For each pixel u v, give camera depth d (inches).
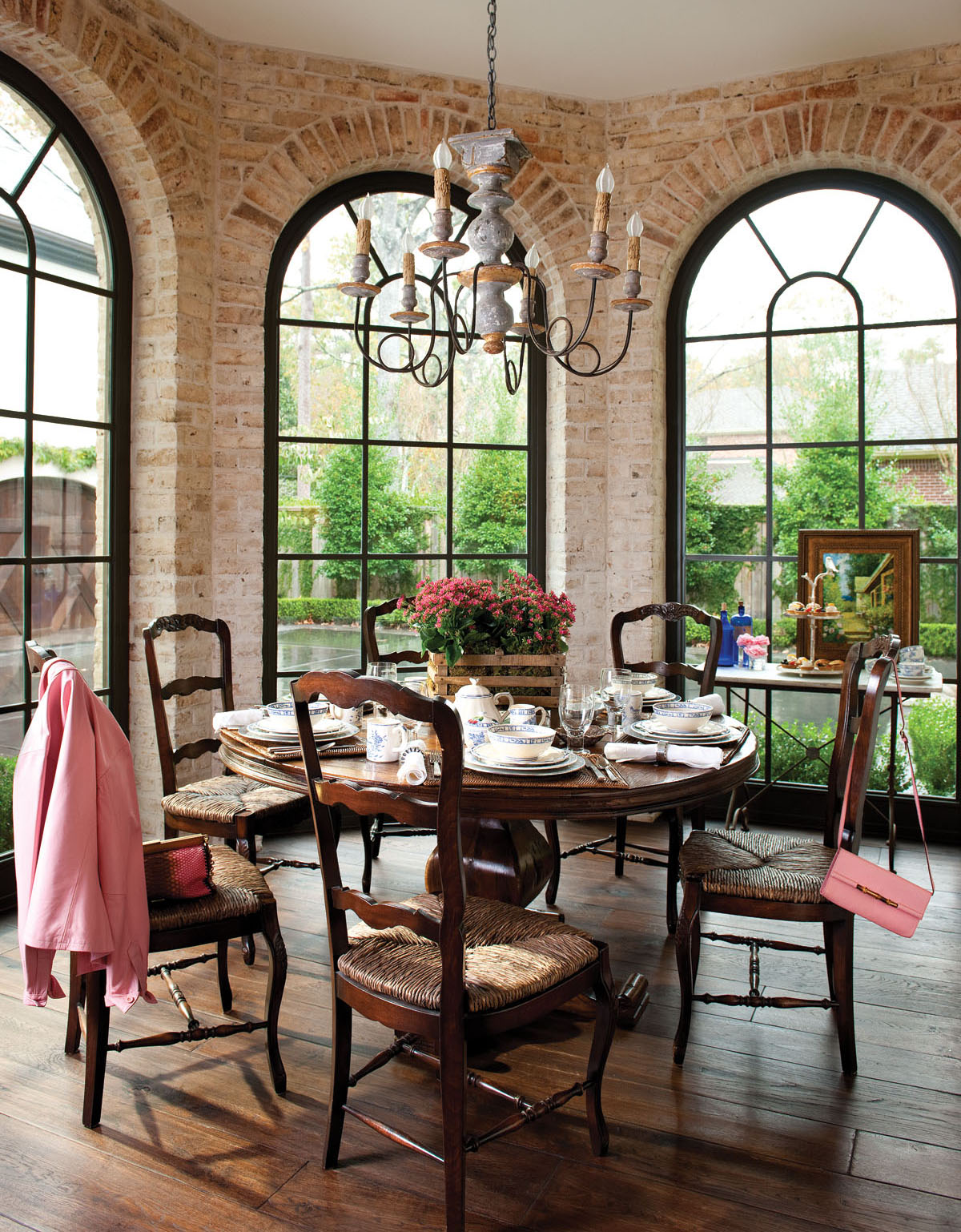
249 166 162.7
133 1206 77.3
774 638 185.2
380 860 163.5
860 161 169.8
